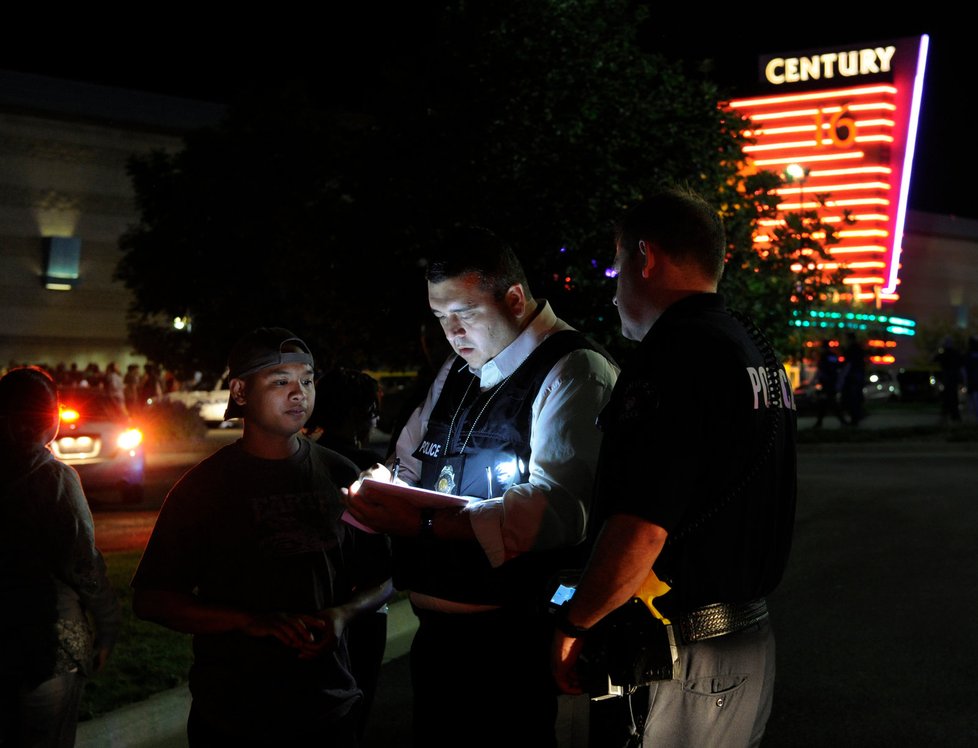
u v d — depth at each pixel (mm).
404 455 3840
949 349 27219
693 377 2646
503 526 3146
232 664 3469
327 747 3527
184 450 26109
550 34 11430
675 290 2918
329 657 3570
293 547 3510
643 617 2691
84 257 49875
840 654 7160
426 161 11789
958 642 7375
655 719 2785
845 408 26953
